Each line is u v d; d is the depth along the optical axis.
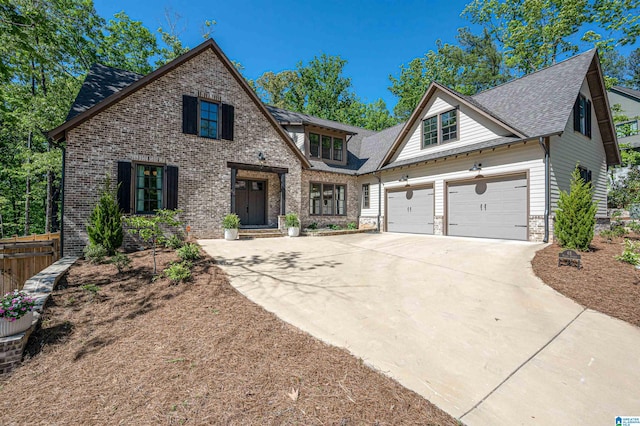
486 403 2.67
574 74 11.26
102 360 3.43
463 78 28.59
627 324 4.24
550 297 5.24
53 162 14.27
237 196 14.40
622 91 22.83
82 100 10.16
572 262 6.75
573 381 3.02
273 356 3.34
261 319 4.32
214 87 12.27
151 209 10.75
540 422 2.47
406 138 15.44
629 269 6.21
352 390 2.77
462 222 12.55
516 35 22.22
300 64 36.16
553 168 10.18
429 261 8.08
